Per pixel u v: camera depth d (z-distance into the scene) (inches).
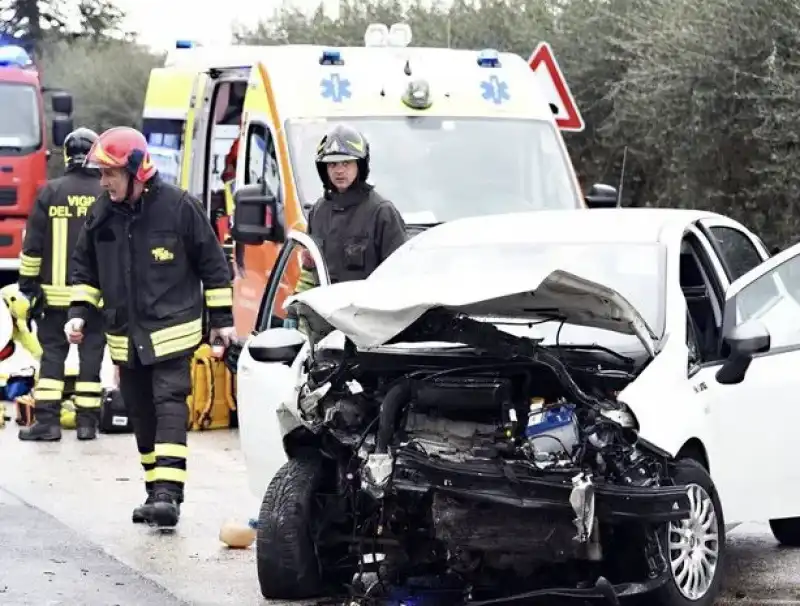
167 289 431.8
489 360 315.3
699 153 711.1
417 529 320.2
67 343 585.9
